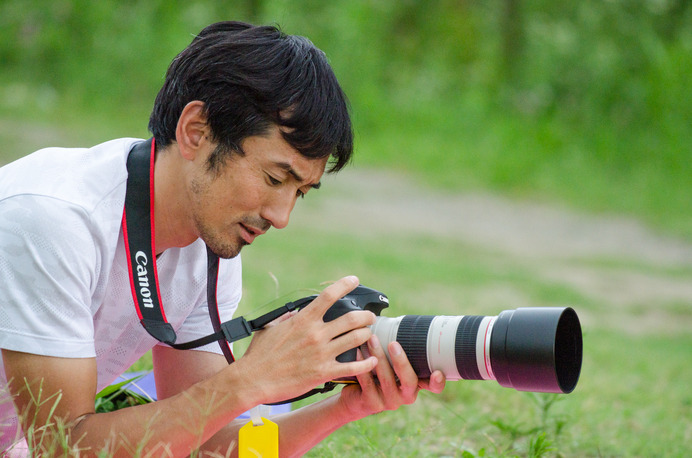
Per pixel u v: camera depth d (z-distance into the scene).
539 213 27.28
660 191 29.28
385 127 32.22
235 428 5.12
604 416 8.58
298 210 23.38
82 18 33.59
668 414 9.13
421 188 28.28
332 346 4.41
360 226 22.55
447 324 4.62
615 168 31.06
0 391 4.38
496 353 4.45
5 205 4.30
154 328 4.62
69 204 4.31
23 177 4.40
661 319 17.38
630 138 31.92
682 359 13.29
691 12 35.84
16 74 32.78
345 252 18.48
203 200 4.40
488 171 29.89
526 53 35.41
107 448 4.12
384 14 34.88
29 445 4.17
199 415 4.30
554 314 4.41
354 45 33.16
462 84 34.53
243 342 8.49
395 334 4.68
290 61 4.30
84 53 33.22
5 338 4.21
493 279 18.38
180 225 4.66
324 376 4.39
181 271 5.02
